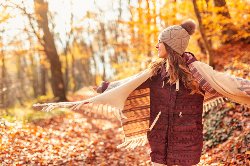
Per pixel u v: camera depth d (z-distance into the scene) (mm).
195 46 13953
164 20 12383
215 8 10758
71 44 37969
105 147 8883
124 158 7707
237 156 5711
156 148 3381
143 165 6898
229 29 12094
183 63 3242
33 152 7391
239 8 10492
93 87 3672
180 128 3268
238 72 9422
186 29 3340
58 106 3494
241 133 6484
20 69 42094
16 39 19750
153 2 12102
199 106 3328
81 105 3422
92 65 43531
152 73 3379
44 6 19844
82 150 8328
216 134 7164
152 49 13430
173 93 3271
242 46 12617
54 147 8102
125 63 14578
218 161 5969
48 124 12352
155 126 3377
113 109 3438
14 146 7406
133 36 14055
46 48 20688
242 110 7160
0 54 20172
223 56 12094
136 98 3574
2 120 9125
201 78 3188
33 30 18266
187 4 11570
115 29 31328
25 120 11633
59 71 21359
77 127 12633
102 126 13438
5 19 12969
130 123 3639
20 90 41062
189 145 3270
